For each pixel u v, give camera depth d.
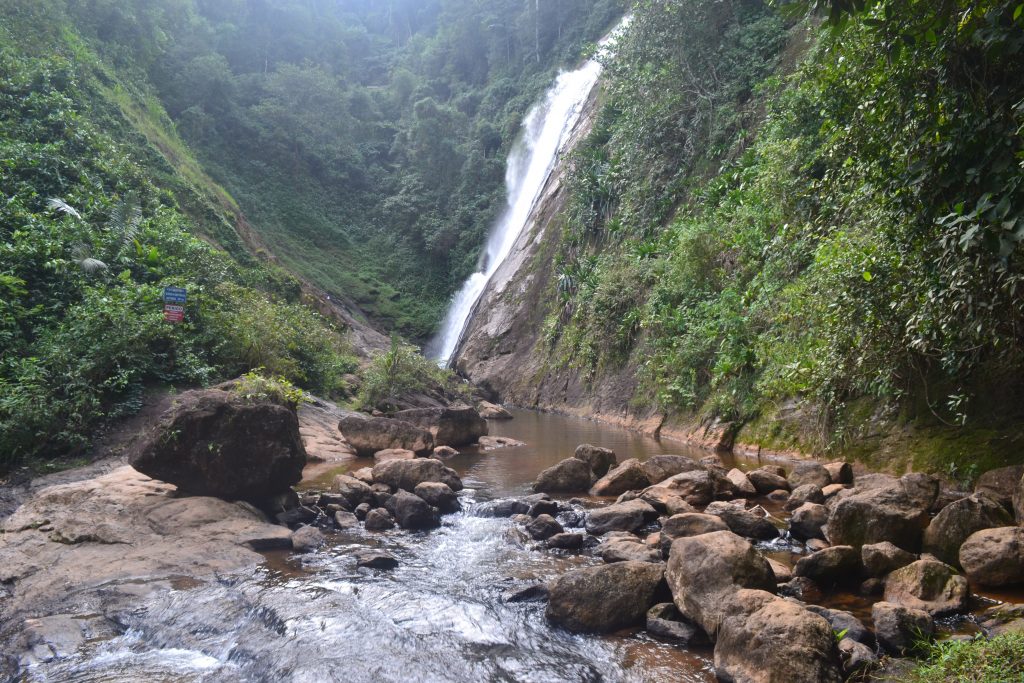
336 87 61.19
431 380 21.20
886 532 5.95
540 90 52.56
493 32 63.00
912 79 6.91
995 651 3.67
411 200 54.75
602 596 4.97
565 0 56.44
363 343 35.28
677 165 24.34
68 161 18.05
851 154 8.80
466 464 12.12
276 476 7.96
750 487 8.77
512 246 40.00
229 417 7.84
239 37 61.16
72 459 10.07
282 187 52.78
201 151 48.66
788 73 20.56
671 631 4.69
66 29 28.94
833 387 10.16
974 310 6.86
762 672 3.82
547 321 28.11
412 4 81.94
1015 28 5.39
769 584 4.80
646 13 24.84
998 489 6.77
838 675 3.79
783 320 12.01
